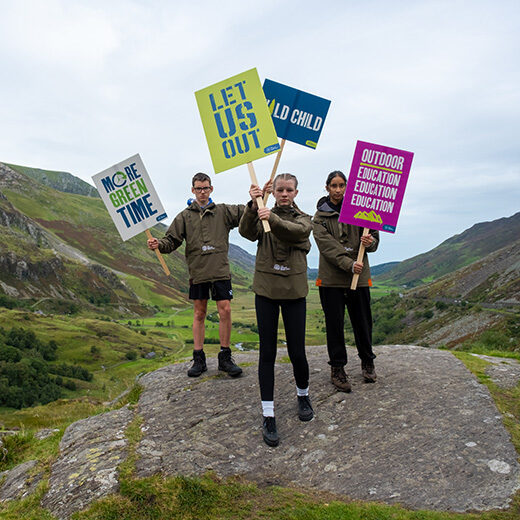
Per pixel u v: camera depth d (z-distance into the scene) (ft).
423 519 10.18
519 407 15.34
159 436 15.05
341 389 17.52
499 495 10.88
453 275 650.43
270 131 15.75
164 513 10.87
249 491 11.76
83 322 520.83
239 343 477.77
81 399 37.40
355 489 11.79
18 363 305.73
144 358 423.64
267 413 14.42
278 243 14.93
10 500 13.14
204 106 16.51
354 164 16.93
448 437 13.66
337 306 17.19
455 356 22.08
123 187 20.51
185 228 20.47
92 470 13.05
